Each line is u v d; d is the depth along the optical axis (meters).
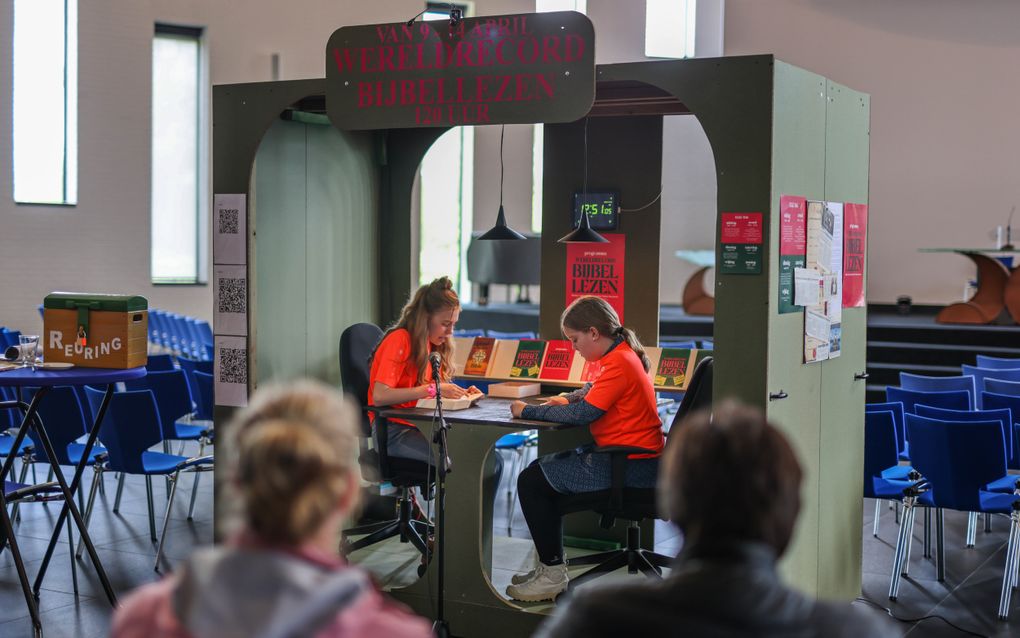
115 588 4.64
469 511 4.07
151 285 11.36
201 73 11.55
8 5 10.41
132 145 11.14
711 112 3.80
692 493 1.39
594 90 3.96
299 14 11.82
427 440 4.35
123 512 5.99
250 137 4.65
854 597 4.75
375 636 1.30
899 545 4.80
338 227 5.34
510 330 11.16
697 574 1.34
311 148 5.14
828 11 13.52
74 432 5.36
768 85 3.71
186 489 6.57
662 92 4.43
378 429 4.56
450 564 4.11
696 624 1.30
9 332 8.35
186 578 1.31
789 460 1.40
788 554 4.00
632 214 5.13
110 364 4.14
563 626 1.39
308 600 1.25
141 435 5.11
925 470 4.69
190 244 11.71
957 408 5.86
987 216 13.30
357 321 5.52
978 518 6.29
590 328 4.20
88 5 10.78
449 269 12.87
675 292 13.73
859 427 4.79
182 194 11.62
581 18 3.96
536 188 12.80
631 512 4.17
